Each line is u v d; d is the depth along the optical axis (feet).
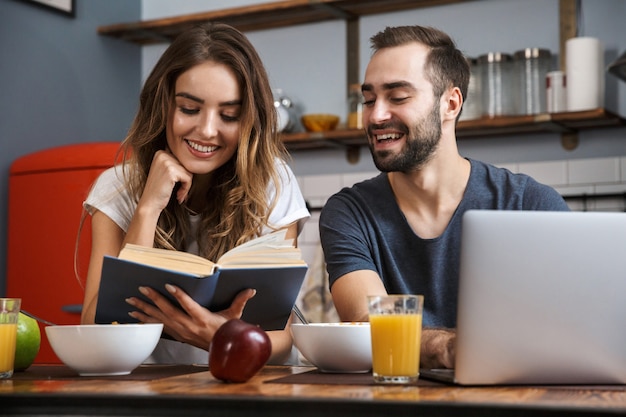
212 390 4.35
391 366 4.66
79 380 5.03
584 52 11.72
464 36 13.16
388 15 13.71
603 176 12.20
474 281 4.53
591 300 4.57
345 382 4.78
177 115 6.79
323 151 14.05
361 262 6.95
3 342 5.19
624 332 4.59
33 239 12.30
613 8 12.26
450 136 7.18
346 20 13.99
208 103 6.72
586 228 4.55
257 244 5.59
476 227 4.53
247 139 6.84
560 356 4.57
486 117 12.18
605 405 3.70
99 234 7.07
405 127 6.89
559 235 4.54
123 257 5.42
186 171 6.86
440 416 3.76
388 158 6.94
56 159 12.21
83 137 14.21
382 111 6.93
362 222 7.20
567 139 12.46
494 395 4.15
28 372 5.70
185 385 4.66
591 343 4.58
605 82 12.26
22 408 4.19
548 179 12.53
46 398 4.17
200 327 5.59
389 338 4.67
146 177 7.14
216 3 14.99
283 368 5.83
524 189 7.14
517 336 4.54
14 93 13.00
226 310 5.70
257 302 5.79
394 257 7.13
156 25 14.29
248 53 6.93
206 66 6.71
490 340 4.53
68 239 12.03
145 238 6.63
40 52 13.47
